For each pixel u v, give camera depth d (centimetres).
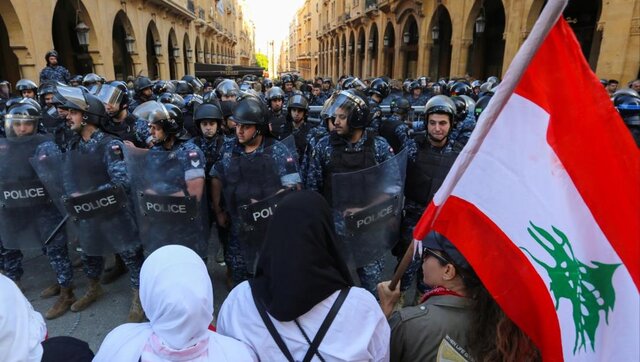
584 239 104
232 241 312
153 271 111
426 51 2006
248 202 271
